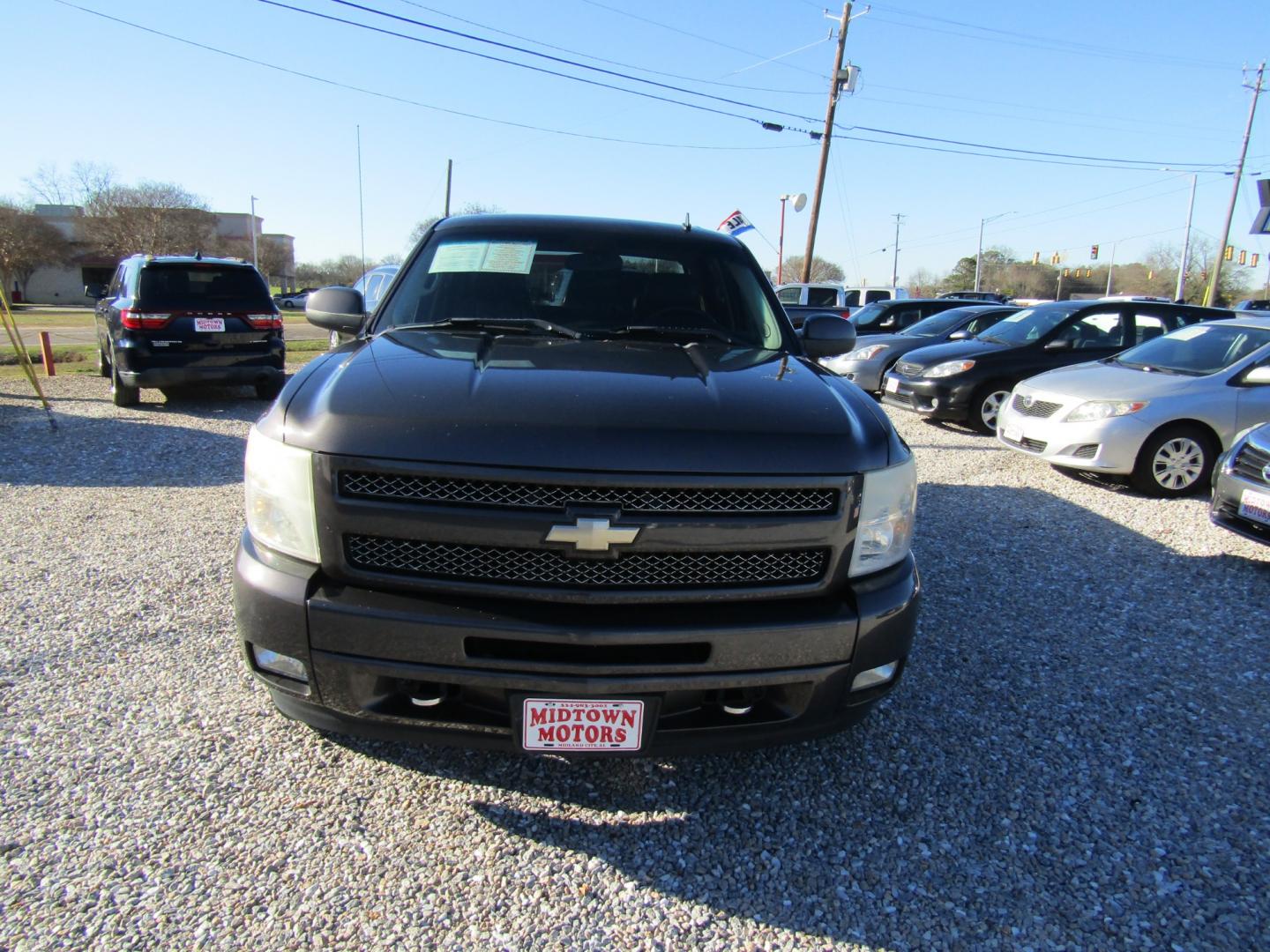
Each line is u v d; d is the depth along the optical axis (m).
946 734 3.04
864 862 2.35
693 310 3.42
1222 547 5.45
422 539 2.08
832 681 2.25
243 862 2.22
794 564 2.23
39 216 62.22
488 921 2.07
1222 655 3.83
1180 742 3.05
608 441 2.09
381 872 2.22
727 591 2.16
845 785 2.70
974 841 2.46
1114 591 4.58
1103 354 9.70
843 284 26.22
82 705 2.95
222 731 2.83
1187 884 2.31
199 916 2.03
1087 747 3.00
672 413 2.21
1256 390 6.81
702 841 2.41
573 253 3.56
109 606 3.82
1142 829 2.55
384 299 3.46
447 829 2.40
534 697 2.12
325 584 2.15
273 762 2.67
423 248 3.62
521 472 2.03
